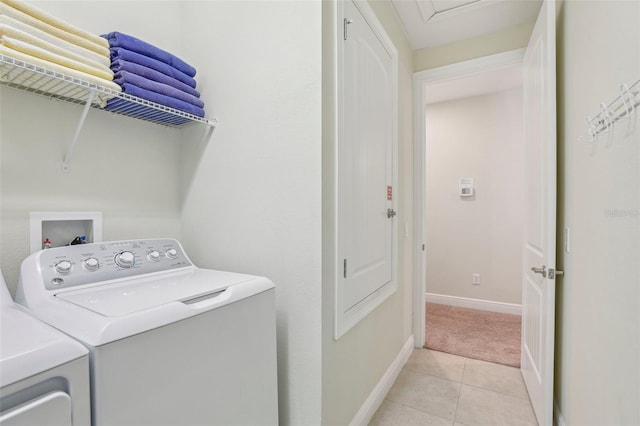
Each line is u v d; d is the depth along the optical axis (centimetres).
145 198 147
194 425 81
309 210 123
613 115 102
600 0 117
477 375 221
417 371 226
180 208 161
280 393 129
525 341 210
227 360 91
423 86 265
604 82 113
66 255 98
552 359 152
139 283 103
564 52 162
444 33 240
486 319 335
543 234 166
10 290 105
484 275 369
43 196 114
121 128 138
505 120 357
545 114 163
